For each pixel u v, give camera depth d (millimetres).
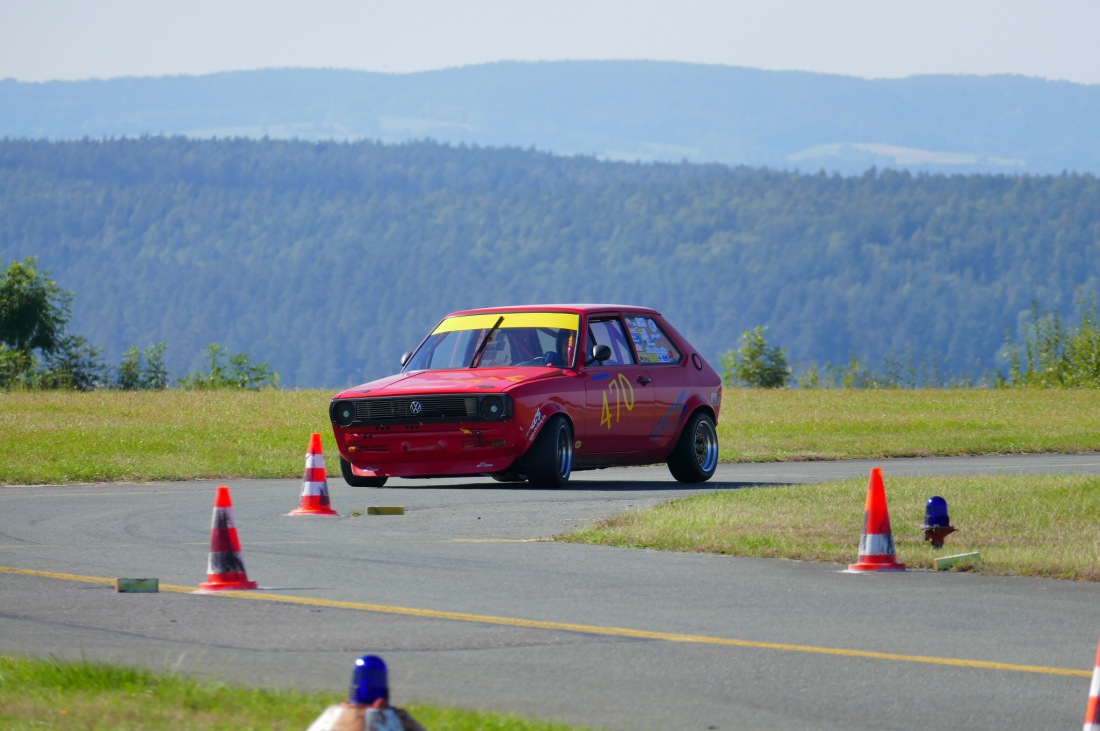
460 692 23375
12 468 61250
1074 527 42188
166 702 21359
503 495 51438
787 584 33531
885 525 35812
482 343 56312
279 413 91500
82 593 31469
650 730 21500
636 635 27734
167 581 33188
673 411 58031
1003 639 27734
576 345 55500
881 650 26719
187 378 163000
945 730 21703
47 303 175250
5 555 37031
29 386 156500
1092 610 30594
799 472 63625
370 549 38500
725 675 24734
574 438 54531
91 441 72875
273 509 48000
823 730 21609
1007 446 77625
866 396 118562
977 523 42938
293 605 30297
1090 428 89500
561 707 22641
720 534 40500
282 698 21719
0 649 25875
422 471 53438
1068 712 22734
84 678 22422
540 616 29453
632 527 41938
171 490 55219
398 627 28203
